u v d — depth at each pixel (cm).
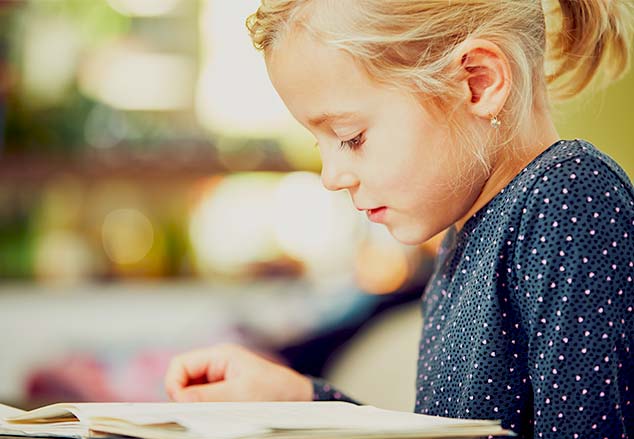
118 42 302
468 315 103
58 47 300
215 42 302
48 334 291
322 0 101
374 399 260
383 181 102
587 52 112
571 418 92
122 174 300
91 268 304
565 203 96
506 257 100
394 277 292
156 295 296
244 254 305
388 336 276
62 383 288
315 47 100
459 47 100
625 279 95
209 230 307
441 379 107
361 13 99
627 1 114
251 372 130
